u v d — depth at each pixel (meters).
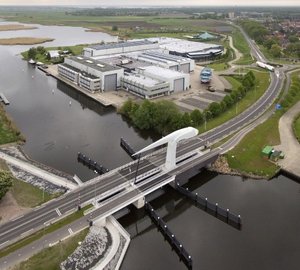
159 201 149.12
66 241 111.44
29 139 195.25
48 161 172.00
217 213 138.75
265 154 173.38
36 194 136.12
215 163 169.75
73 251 107.94
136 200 135.62
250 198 148.25
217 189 155.12
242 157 172.62
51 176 149.62
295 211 139.62
